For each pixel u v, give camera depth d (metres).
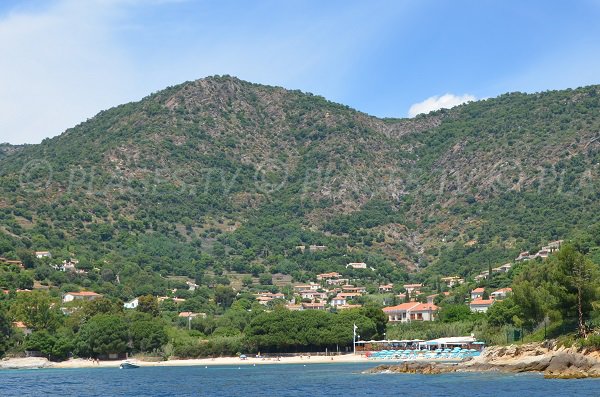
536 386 133.25
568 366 150.38
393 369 181.62
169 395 144.25
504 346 180.25
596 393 121.12
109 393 150.12
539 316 174.00
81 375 199.00
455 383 145.38
